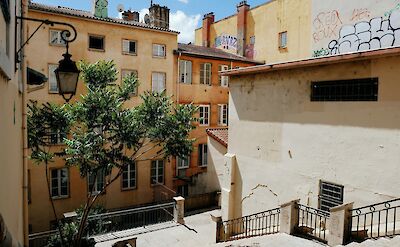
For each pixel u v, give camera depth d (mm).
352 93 9406
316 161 10305
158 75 21297
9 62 4000
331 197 9930
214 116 24203
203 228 15820
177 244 13375
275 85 11711
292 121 11094
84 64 12758
